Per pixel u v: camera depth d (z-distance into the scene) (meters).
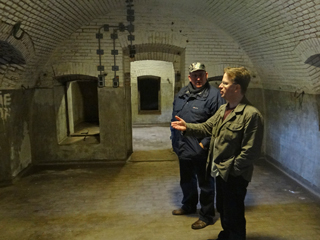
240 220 2.61
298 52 4.11
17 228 3.66
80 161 6.32
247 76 2.46
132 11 5.80
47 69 5.91
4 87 4.96
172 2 5.57
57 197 4.59
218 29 5.98
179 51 6.50
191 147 3.35
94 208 4.18
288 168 5.47
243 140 2.41
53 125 6.17
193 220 3.75
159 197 4.54
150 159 6.50
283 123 5.62
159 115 10.73
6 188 4.98
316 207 4.09
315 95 4.52
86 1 4.62
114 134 6.24
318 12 3.18
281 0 3.50
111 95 6.07
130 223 3.72
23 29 3.97
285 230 3.46
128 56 6.41
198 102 3.35
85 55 5.89
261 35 4.75
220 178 2.64
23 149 5.71
